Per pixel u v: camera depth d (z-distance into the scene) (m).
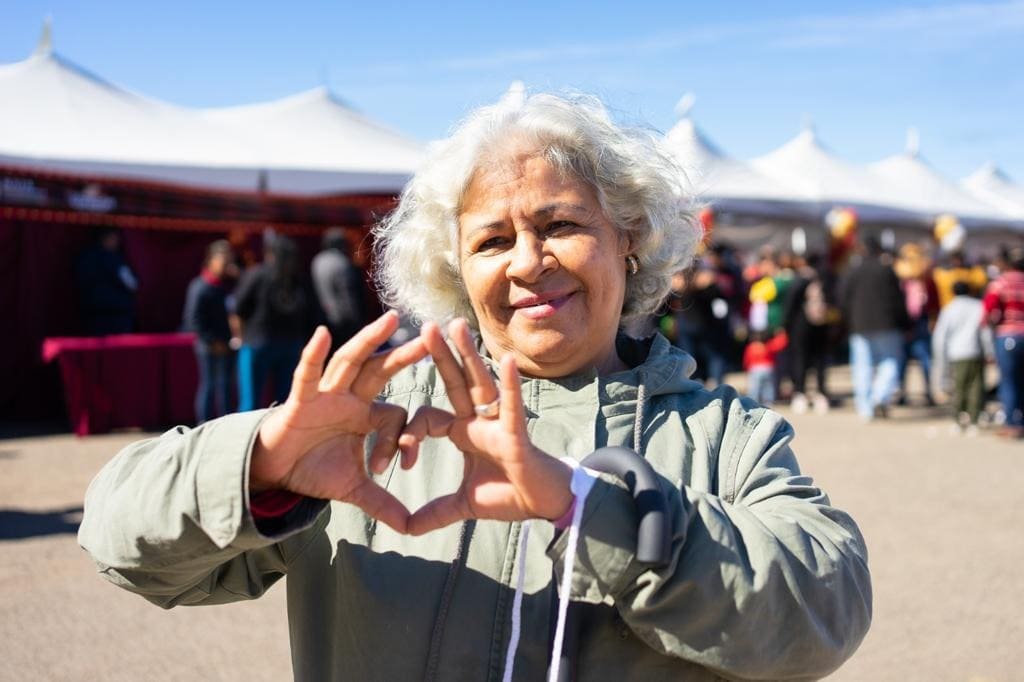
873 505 6.70
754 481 1.38
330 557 1.42
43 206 10.48
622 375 1.49
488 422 1.11
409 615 1.33
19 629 4.25
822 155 19.52
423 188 1.51
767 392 11.69
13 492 6.84
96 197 10.85
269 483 1.17
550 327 1.42
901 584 4.99
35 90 11.32
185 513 1.13
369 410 1.14
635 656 1.27
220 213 11.91
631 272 1.58
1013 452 8.89
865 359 11.08
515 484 1.12
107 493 1.26
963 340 10.12
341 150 13.16
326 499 1.20
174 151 11.27
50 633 4.21
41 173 10.42
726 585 1.14
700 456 1.42
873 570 5.23
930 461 8.42
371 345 1.10
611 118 1.51
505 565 1.34
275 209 12.34
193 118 12.62
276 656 4.04
